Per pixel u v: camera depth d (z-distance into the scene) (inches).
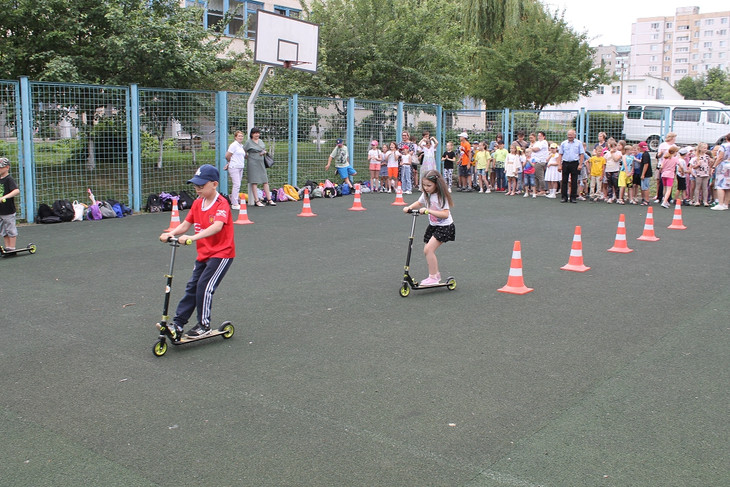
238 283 309.4
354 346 218.8
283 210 599.2
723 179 601.0
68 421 161.5
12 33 690.8
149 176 601.6
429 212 281.0
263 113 679.7
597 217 557.3
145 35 658.8
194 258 371.2
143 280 316.2
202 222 221.1
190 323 250.4
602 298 282.7
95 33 698.8
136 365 201.3
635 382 186.5
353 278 320.5
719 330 236.4
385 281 314.3
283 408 169.0
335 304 272.2
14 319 249.9
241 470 137.3
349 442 149.8
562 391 179.9
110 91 564.7
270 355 210.4
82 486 131.2
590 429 156.3
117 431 155.9
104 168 569.6
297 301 277.1
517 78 1170.6
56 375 192.7
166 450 146.4
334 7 981.2
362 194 745.6
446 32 1022.4
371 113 795.4
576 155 657.6
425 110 871.1
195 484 131.9
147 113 591.8
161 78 694.5
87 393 179.2
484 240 434.9
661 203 658.2
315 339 226.5
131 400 174.4
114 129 571.2
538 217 556.7
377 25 965.2
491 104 1229.7
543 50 1141.1
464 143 793.6
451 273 332.8
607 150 687.1
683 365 200.4
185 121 621.6
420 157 805.2
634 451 145.3
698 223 520.1
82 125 553.3
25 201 511.5
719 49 5354.3
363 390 181.0
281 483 132.1
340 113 756.6
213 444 149.2
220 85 824.3
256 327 240.7
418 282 305.1
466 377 190.5
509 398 175.0
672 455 143.5
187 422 160.7
